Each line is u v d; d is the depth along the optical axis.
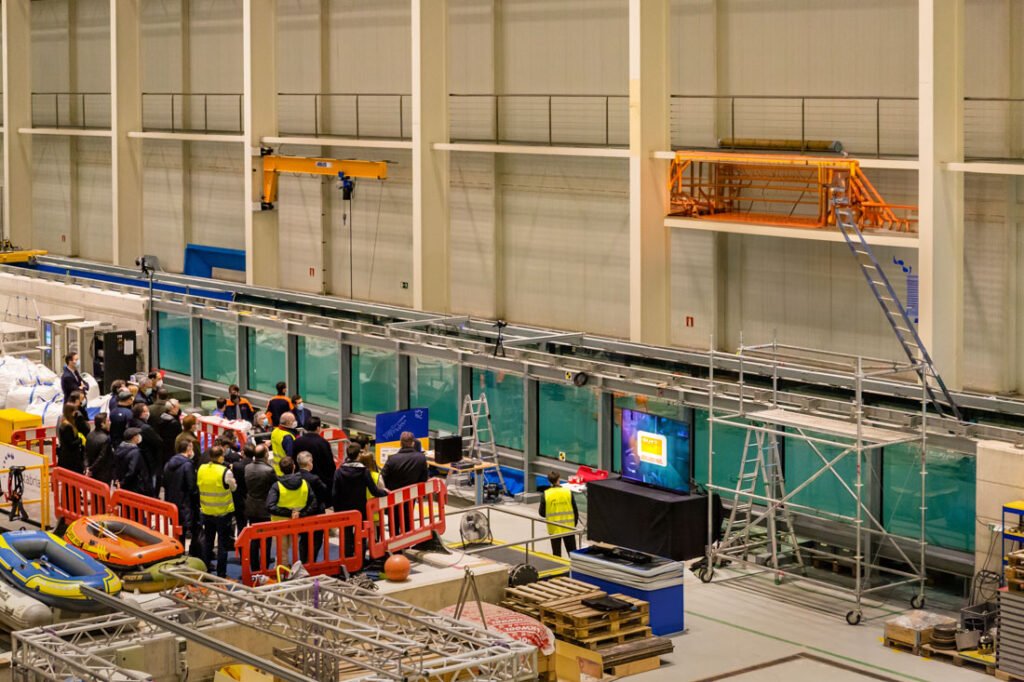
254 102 38.22
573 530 20.98
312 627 15.20
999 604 17.39
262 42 38.25
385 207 39.25
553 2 34.06
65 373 29.03
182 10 44.78
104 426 22.64
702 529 21.06
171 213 46.69
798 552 21.22
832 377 22.48
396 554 20.23
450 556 20.33
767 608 20.06
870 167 25.56
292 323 30.12
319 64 40.50
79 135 46.56
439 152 34.28
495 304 36.75
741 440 22.36
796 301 29.88
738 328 31.20
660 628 18.98
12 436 24.27
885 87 27.62
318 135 40.81
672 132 31.81
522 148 31.91
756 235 30.53
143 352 33.34
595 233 33.91
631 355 26.38
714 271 31.28
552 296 35.34
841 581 21.02
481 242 36.88
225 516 19.91
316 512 20.00
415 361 27.72
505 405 26.28
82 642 16.19
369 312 32.28
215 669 16.45
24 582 18.33
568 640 18.00
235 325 31.86
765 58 29.75
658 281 29.70
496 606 18.23
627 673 17.75
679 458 22.92
